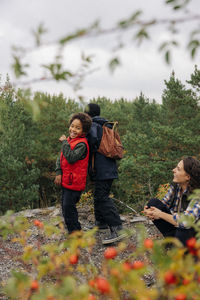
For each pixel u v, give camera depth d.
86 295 1.11
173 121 10.05
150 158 8.72
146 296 1.09
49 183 11.19
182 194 2.48
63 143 3.05
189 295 1.10
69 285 1.12
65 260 1.45
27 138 10.70
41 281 2.18
